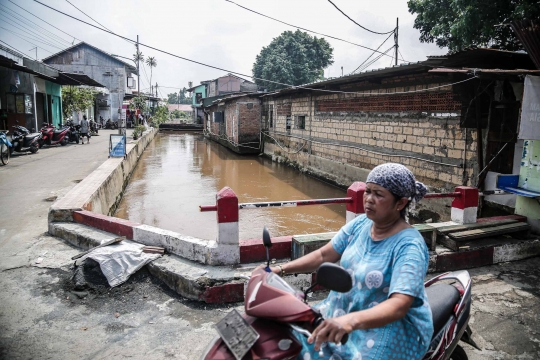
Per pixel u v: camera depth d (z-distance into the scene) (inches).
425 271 73.5
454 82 294.5
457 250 187.2
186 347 129.4
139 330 138.8
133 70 1801.2
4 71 614.5
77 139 791.1
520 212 217.6
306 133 644.7
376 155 450.3
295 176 626.8
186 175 614.2
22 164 507.2
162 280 168.6
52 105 890.1
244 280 156.9
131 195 470.0
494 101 273.3
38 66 723.4
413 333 75.7
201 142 1230.9
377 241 78.9
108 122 1422.2
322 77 1621.6
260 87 1599.4
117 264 171.3
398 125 407.8
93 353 125.6
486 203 291.3
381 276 75.1
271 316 69.6
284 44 1572.3
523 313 150.9
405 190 75.2
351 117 503.5
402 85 396.5
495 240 202.1
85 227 224.2
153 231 190.1
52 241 221.9
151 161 772.0
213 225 350.0
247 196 469.4
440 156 347.9
